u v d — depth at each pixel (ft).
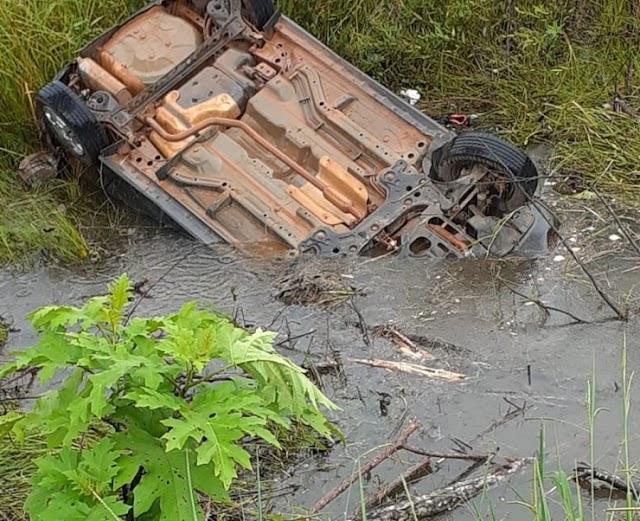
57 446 10.05
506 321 16.58
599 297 17.12
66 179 21.29
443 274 17.80
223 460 9.14
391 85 24.89
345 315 16.93
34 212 20.39
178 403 9.50
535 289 17.39
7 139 22.08
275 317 17.01
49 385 15.39
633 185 20.84
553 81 24.34
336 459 13.64
